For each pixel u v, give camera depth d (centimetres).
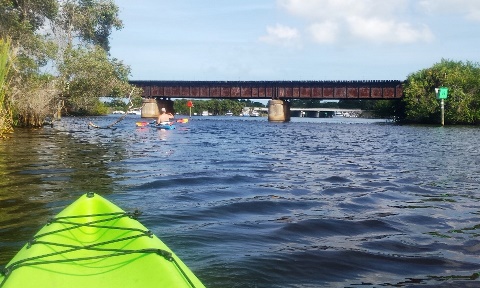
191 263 480
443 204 794
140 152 1605
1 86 1825
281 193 876
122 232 418
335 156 1662
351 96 6047
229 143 2219
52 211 675
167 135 2741
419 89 5747
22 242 530
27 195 787
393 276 456
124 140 2195
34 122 2953
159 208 718
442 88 5481
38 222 615
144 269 339
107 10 4475
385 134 3462
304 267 475
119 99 3934
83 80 3538
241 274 452
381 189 943
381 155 1730
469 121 5628
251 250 525
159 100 7044
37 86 2933
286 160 1484
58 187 865
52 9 3509
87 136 2402
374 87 5997
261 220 664
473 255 519
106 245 392
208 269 464
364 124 5981
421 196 870
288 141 2489
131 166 1202
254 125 5053
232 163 1350
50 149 1603
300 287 427
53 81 3228
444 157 1662
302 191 904
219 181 997
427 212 729
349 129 4347
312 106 13488
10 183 902
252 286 425
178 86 6619
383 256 512
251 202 779
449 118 5716
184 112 13100
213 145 2055
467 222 667
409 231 617
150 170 1132
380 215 705
